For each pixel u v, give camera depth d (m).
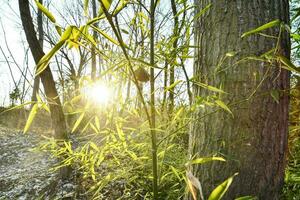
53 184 3.76
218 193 0.61
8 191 4.12
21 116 12.09
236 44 1.13
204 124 1.20
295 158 1.58
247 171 1.11
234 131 1.12
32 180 4.17
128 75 1.06
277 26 1.11
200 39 1.25
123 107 1.28
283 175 1.18
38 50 3.94
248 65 1.10
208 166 1.18
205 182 1.18
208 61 1.20
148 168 1.96
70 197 3.32
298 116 1.56
